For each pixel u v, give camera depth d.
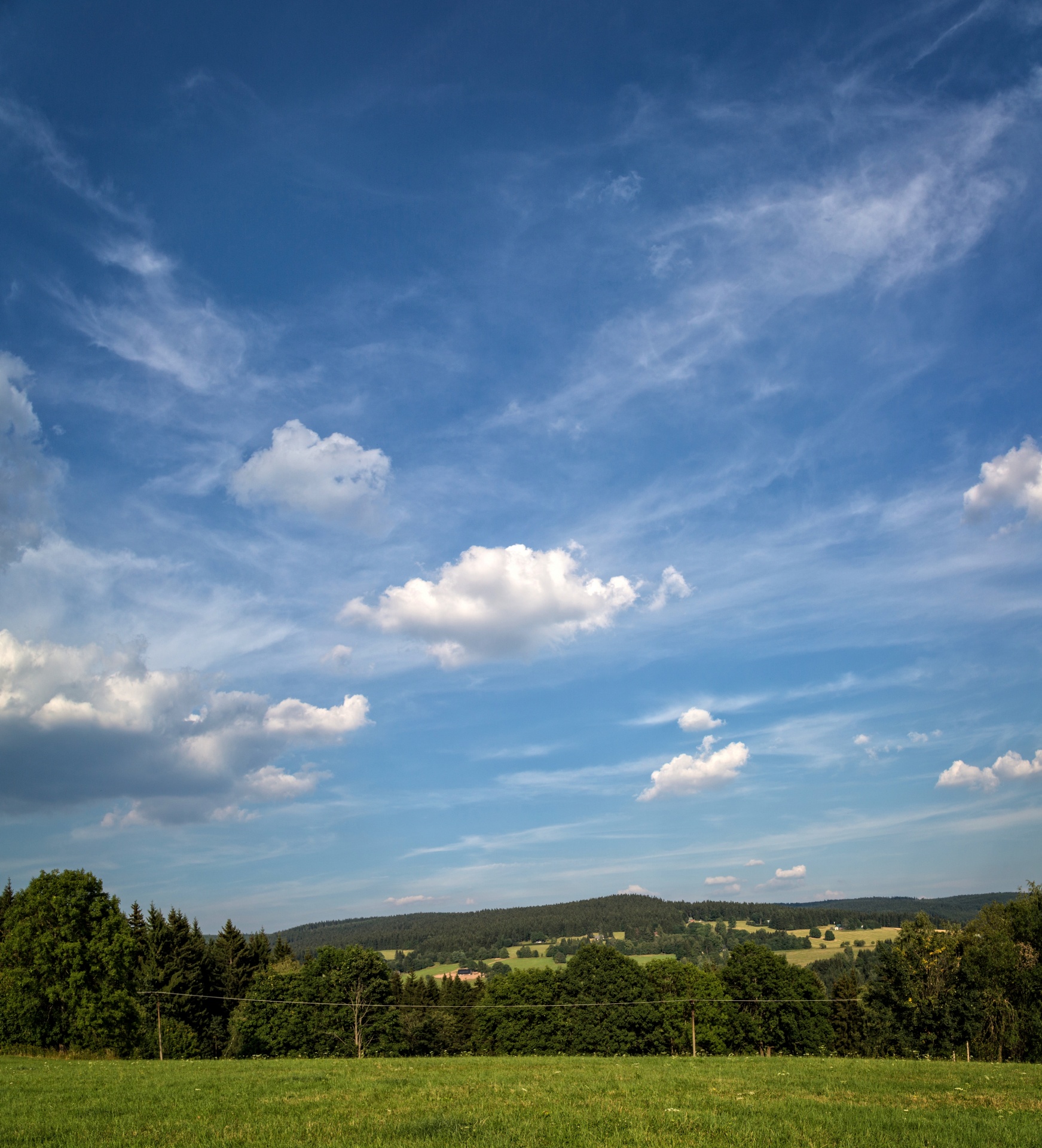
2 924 67.00
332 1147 14.62
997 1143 15.28
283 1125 17.44
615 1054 84.94
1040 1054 62.19
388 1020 84.19
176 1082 28.89
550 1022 89.06
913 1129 16.70
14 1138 16.19
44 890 59.12
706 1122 17.64
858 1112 19.45
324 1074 32.81
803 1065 37.41
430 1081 28.66
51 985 56.69
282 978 87.00
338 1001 83.56
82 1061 44.81
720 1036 84.56
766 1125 17.31
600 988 88.56
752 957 89.56
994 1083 27.00
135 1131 16.92
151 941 87.50
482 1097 23.34
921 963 73.50
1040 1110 20.33
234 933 102.19
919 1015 71.00
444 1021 106.75
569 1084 27.25
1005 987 65.44
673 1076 30.92
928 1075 30.27
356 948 88.19
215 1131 16.77
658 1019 85.56
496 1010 92.50
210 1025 86.38
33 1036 56.47
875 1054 75.25
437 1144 14.93
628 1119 18.17
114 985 58.41
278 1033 80.81
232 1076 31.89
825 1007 86.19
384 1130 16.58
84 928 59.44
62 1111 20.36
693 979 88.44
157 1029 74.38
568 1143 15.12
